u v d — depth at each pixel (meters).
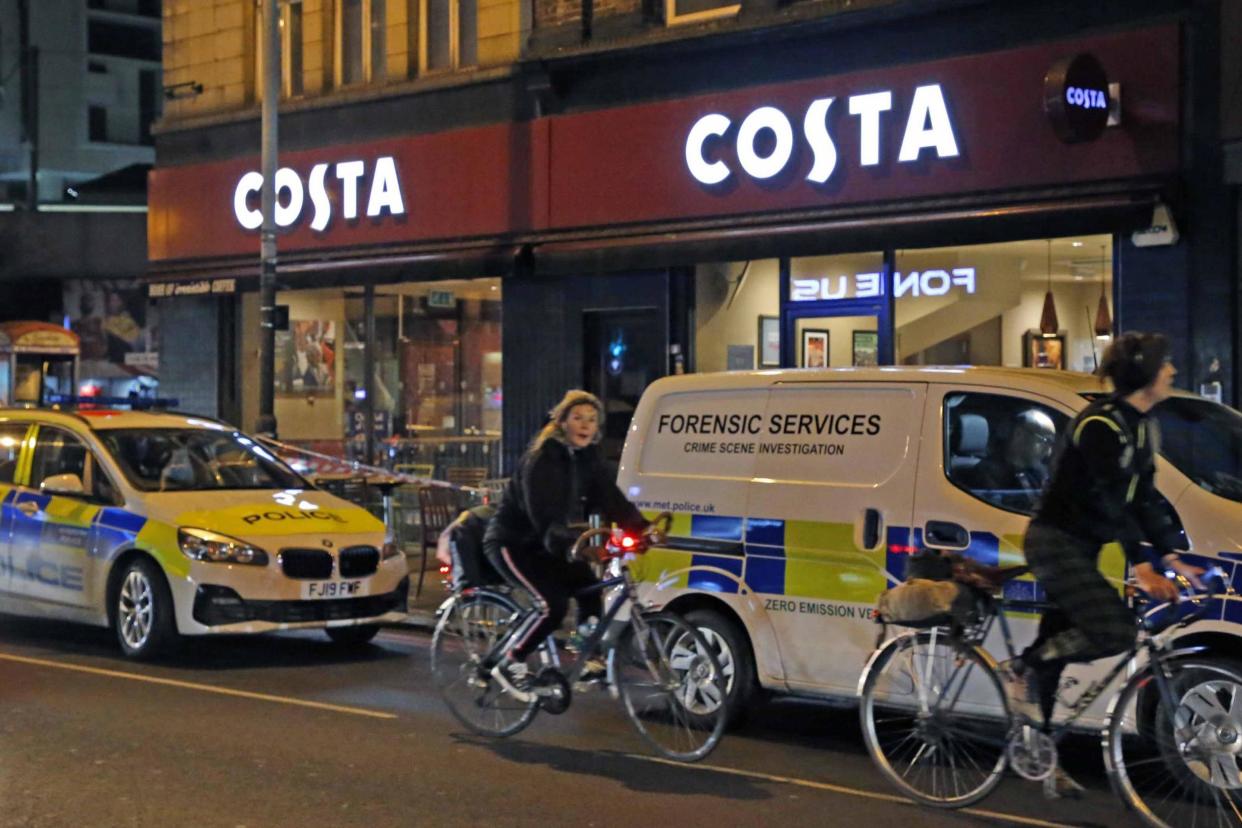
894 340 14.02
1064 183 12.57
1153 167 12.12
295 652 11.05
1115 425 5.96
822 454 7.92
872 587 7.58
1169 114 12.02
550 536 7.29
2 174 42.81
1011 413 7.35
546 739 8.10
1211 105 11.84
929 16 13.34
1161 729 6.16
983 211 12.91
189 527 10.41
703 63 14.95
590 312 16.11
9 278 28.69
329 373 18.77
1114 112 12.24
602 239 15.56
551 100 16.14
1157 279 12.25
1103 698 6.71
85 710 8.76
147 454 11.38
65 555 11.07
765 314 14.88
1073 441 6.07
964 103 13.08
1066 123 12.02
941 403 7.57
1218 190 11.87
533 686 7.71
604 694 9.52
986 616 6.61
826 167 13.92
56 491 11.03
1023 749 6.35
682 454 8.48
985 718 6.60
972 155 13.06
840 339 14.38
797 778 7.29
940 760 6.71
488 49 16.80
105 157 45.78
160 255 19.89
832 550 7.74
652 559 8.43
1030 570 6.32
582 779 7.20
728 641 8.13
